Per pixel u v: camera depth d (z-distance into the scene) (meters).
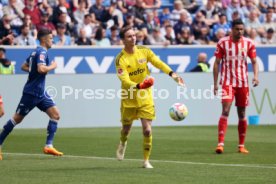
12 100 44.09
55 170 24.22
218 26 56.72
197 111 46.19
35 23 51.56
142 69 24.97
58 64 48.56
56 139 36.78
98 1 54.75
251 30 57.28
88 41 51.91
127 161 27.06
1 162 26.73
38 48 28.23
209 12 57.88
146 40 52.91
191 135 38.91
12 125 28.48
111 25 54.31
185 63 50.47
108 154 29.80
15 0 52.03
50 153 28.58
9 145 33.81
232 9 59.53
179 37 54.50
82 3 54.50
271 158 28.02
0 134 28.58
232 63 30.66
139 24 54.22
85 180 21.75
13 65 47.72
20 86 44.25
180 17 55.03
